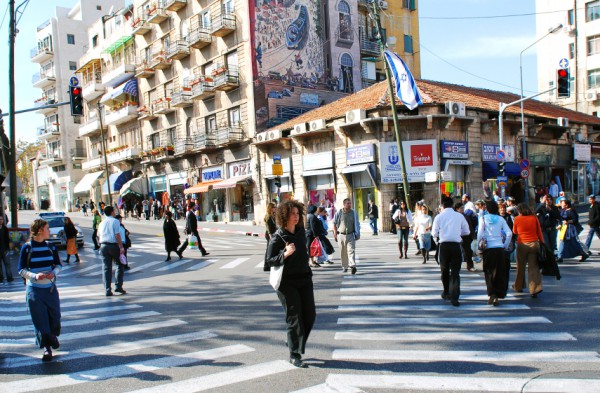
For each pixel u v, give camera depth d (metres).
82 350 6.38
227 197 35.91
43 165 69.00
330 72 36.03
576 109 46.16
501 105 23.41
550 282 9.99
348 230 12.04
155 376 5.23
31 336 7.36
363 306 8.30
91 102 55.34
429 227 13.22
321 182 28.61
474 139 26.53
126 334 7.12
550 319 7.04
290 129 29.75
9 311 9.43
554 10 48.12
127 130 48.34
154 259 18.00
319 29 35.78
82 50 63.12
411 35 42.06
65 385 5.09
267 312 8.19
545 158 31.27
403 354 5.65
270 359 5.66
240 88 33.53
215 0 35.38
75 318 8.39
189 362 5.67
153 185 44.44
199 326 7.43
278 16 33.59
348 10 37.16
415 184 25.41
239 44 33.38
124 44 47.19
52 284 6.27
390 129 25.05
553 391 4.46
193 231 17.88
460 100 26.69
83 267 17.00
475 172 26.52
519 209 8.83
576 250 12.62
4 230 14.03
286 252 5.31
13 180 20.58
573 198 33.38
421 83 28.42
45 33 63.12
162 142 42.53
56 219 23.64
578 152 33.31
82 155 61.09
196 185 37.78
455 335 6.36
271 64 33.12
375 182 25.14
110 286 10.71
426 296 8.91
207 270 14.16
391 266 12.97
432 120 24.72
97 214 21.56
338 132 27.08
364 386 4.71
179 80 39.69
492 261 8.03
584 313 7.30
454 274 8.18
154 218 41.53
